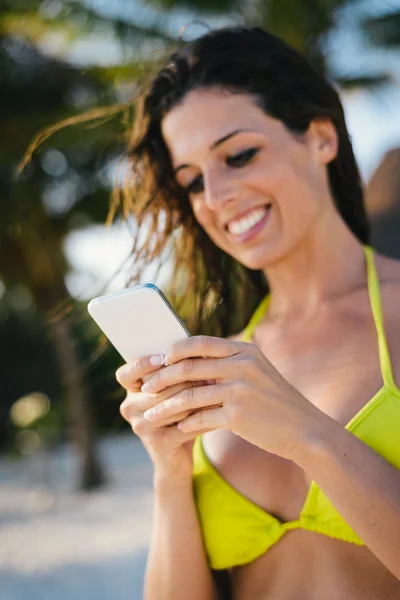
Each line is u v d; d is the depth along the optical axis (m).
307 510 1.73
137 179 2.26
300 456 1.58
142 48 9.76
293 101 1.94
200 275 2.37
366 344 1.85
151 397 1.72
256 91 1.92
